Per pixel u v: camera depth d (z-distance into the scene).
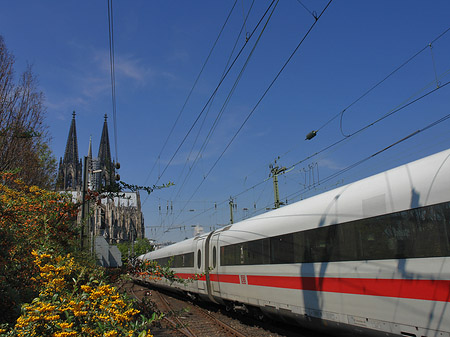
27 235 7.60
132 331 4.64
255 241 12.55
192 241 20.16
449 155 6.56
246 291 12.98
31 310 4.68
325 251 8.91
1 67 18.61
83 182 20.00
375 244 7.48
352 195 8.41
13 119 18.19
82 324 4.77
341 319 8.26
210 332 12.14
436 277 6.15
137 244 79.56
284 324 12.79
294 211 10.69
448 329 5.87
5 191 8.22
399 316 6.74
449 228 6.10
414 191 6.83
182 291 21.50
